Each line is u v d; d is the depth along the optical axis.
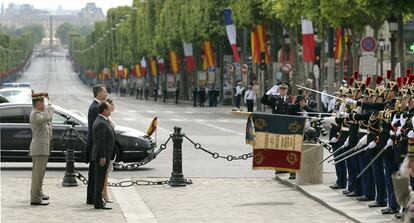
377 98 32.12
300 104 41.00
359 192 34.94
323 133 43.78
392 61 78.88
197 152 59.34
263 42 122.56
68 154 40.66
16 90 83.88
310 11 89.12
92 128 34.44
